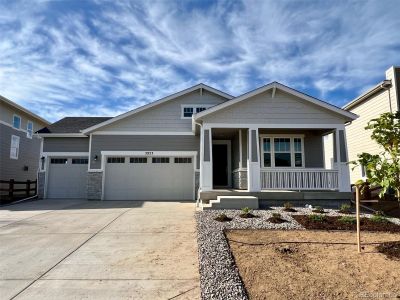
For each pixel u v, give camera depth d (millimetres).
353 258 4844
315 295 3598
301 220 7465
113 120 14469
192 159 14609
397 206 9492
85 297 3557
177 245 5711
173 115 14859
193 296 3604
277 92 11031
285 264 4602
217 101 15070
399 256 4844
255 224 7152
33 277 4168
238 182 12625
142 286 3879
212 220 7664
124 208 10844
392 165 5004
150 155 14516
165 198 14273
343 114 10773
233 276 4117
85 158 15391
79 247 5609
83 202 13172
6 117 16750
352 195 10406
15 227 7418
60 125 16609
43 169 15227
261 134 12547
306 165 12445
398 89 11906
